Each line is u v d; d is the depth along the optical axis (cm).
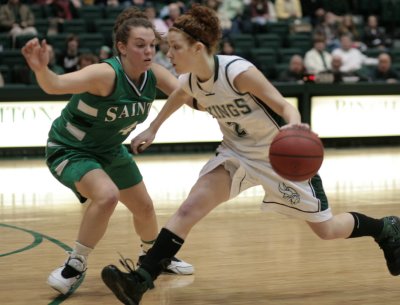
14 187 956
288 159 389
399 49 1670
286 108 412
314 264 552
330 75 1352
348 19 1653
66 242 636
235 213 775
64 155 476
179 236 434
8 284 498
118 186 501
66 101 1216
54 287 464
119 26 459
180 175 1054
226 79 425
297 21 1678
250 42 1577
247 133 448
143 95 469
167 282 504
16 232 678
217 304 452
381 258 572
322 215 450
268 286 493
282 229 688
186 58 422
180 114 1263
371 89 1350
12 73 1349
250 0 1684
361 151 1341
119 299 423
